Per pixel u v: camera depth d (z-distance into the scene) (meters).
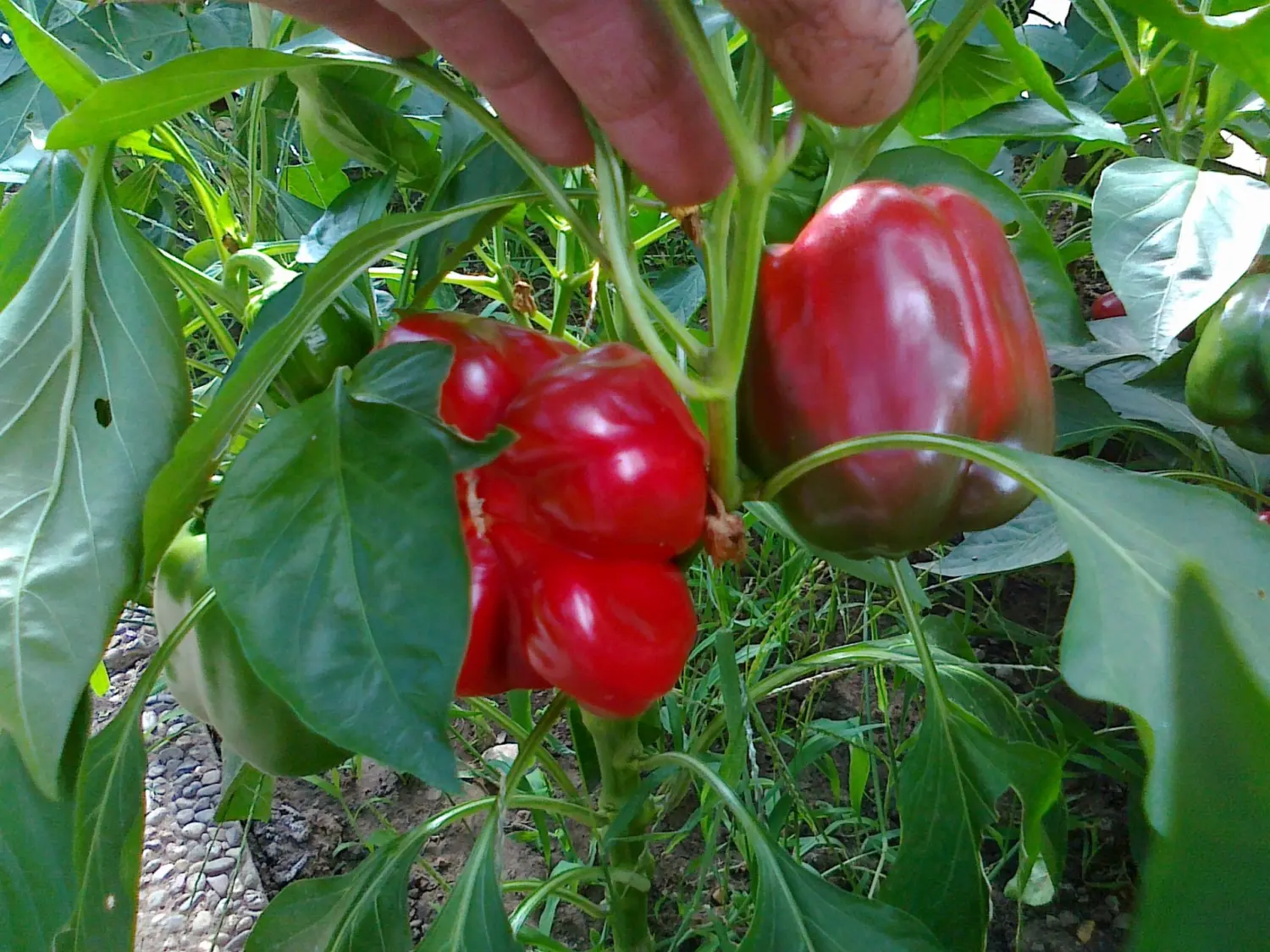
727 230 0.21
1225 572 0.16
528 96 0.19
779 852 0.25
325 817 0.46
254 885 0.43
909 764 0.29
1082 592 0.16
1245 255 0.27
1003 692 0.34
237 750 0.29
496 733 0.49
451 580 0.15
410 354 0.18
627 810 0.27
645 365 0.22
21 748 0.17
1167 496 0.17
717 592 0.41
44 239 0.22
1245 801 0.10
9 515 0.18
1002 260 0.24
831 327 0.22
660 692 0.23
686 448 0.21
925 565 0.40
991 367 0.23
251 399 0.19
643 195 0.35
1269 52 0.20
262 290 0.25
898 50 0.15
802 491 0.23
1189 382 0.37
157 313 0.20
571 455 0.21
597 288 0.28
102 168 0.21
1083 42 0.56
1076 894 0.40
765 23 0.15
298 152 0.46
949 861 0.28
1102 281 0.64
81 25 0.33
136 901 0.23
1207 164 0.46
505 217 0.32
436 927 0.25
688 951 0.39
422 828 0.28
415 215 0.20
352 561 0.15
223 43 0.33
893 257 0.22
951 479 0.22
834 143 0.26
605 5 0.16
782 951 0.24
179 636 0.25
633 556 0.22
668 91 0.17
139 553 0.18
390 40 0.20
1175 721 0.11
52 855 0.21
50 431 0.19
